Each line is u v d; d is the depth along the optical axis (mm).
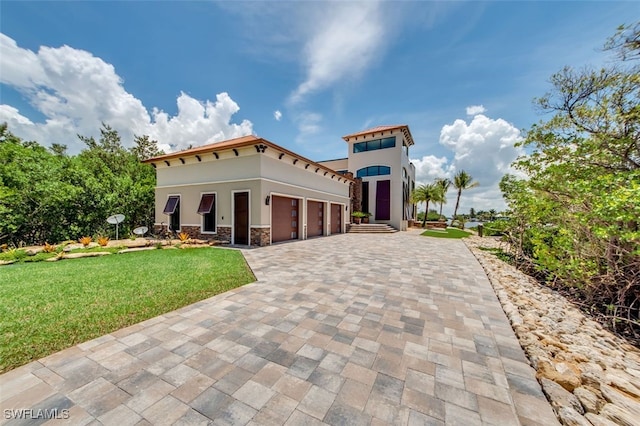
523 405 2072
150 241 11758
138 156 27172
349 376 2416
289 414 1935
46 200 11523
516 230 8734
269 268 7059
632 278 4234
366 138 26359
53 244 11711
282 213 13797
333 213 19844
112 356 2686
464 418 1924
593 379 2416
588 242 5168
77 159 16984
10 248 10867
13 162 11812
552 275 6066
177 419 1862
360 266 7465
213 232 12938
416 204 35562
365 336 3232
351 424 1851
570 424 1834
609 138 4855
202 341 3041
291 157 13680
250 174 11922
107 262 7531
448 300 4641
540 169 6051
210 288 5074
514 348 3006
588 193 4723
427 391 2223
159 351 2803
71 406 1966
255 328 3404
